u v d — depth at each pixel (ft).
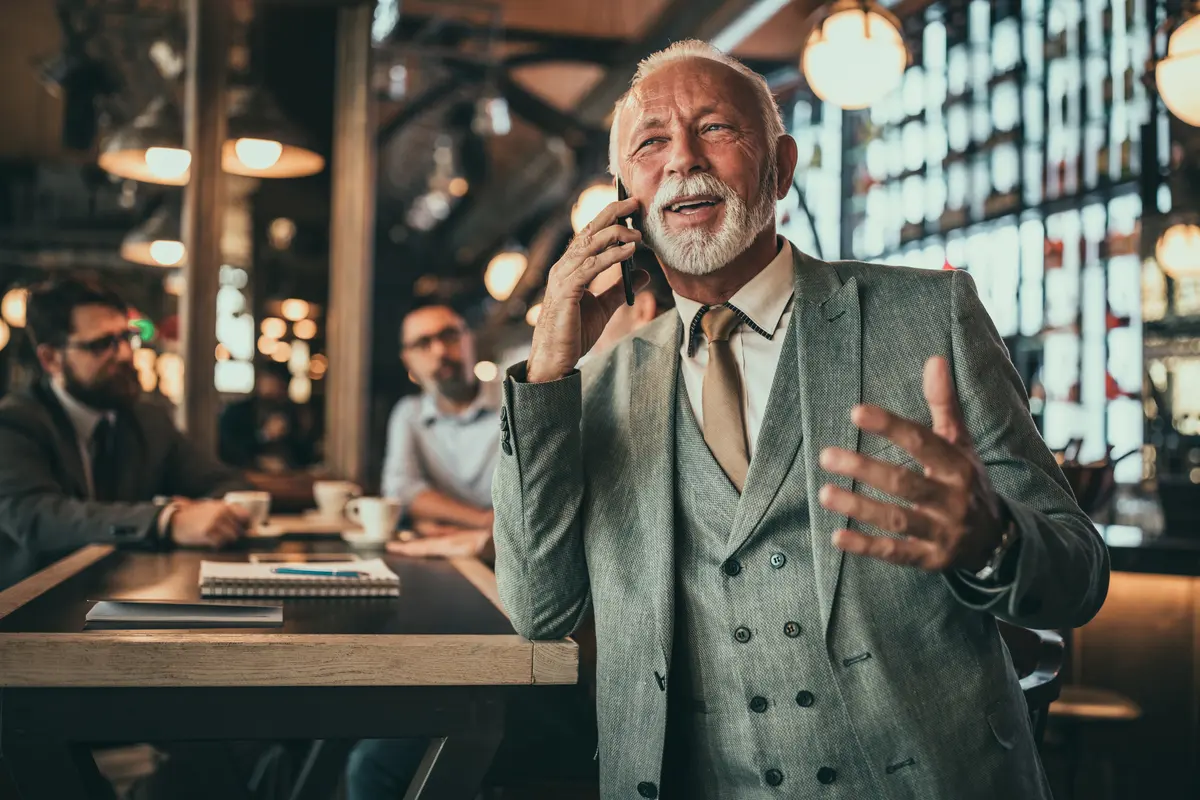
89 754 4.50
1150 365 13.42
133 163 13.94
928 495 3.29
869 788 4.09
